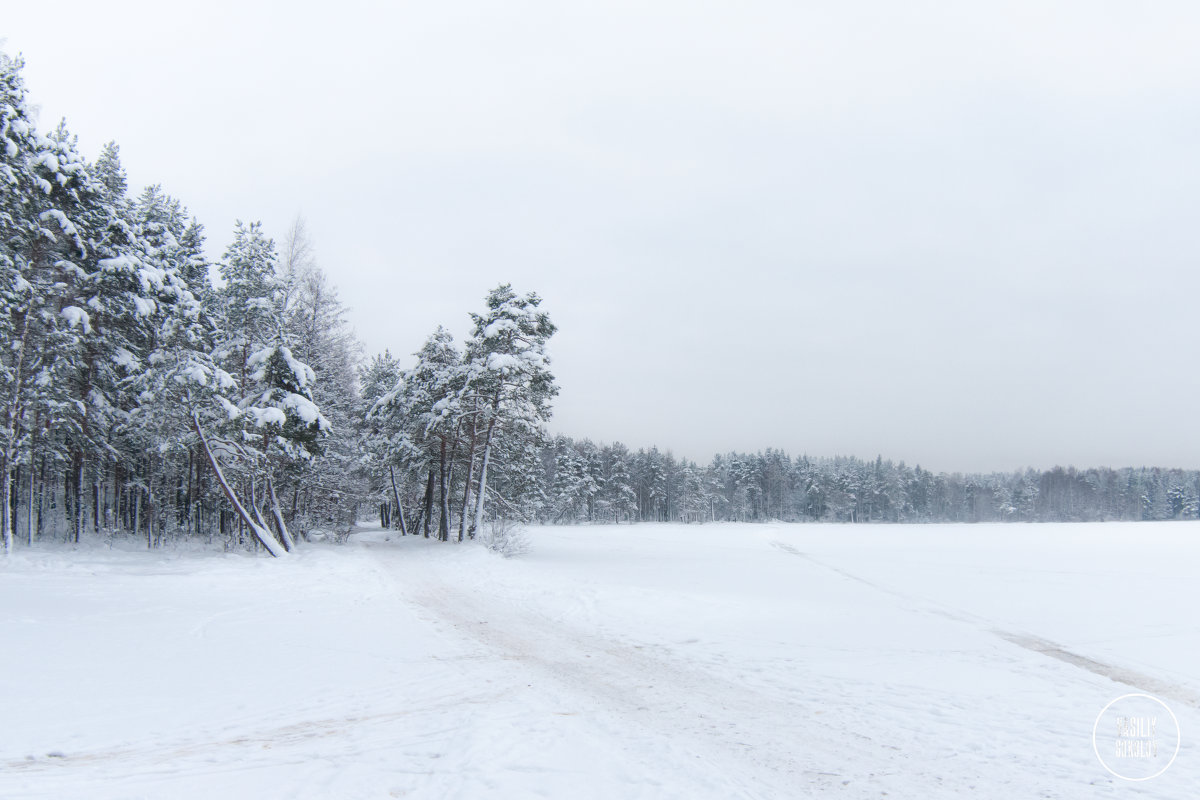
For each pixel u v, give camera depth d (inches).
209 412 950.4
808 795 218.2
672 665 422.3
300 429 1061.1
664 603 682.2
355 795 209.5
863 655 458.0
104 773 226.5
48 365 856.9
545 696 341.1
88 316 874.1
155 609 562.3
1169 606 714.8
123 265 888.3
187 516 1219.9
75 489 989.2
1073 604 727.7
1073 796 221.5
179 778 223.3
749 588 857.5
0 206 737.0
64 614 509.7
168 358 910.4
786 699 343.9
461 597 720.3
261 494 1149.7
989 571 1117.7
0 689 315.3
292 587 748.0
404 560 1092.5
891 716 314.7
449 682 366.0
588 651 462.3
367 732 277.4
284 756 247.0
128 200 1067.3
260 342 1064.8
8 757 237.9
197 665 385.4
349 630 515.8
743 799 211.9
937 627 574.2
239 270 1023.6
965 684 379.6
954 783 231.6
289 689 343.0
